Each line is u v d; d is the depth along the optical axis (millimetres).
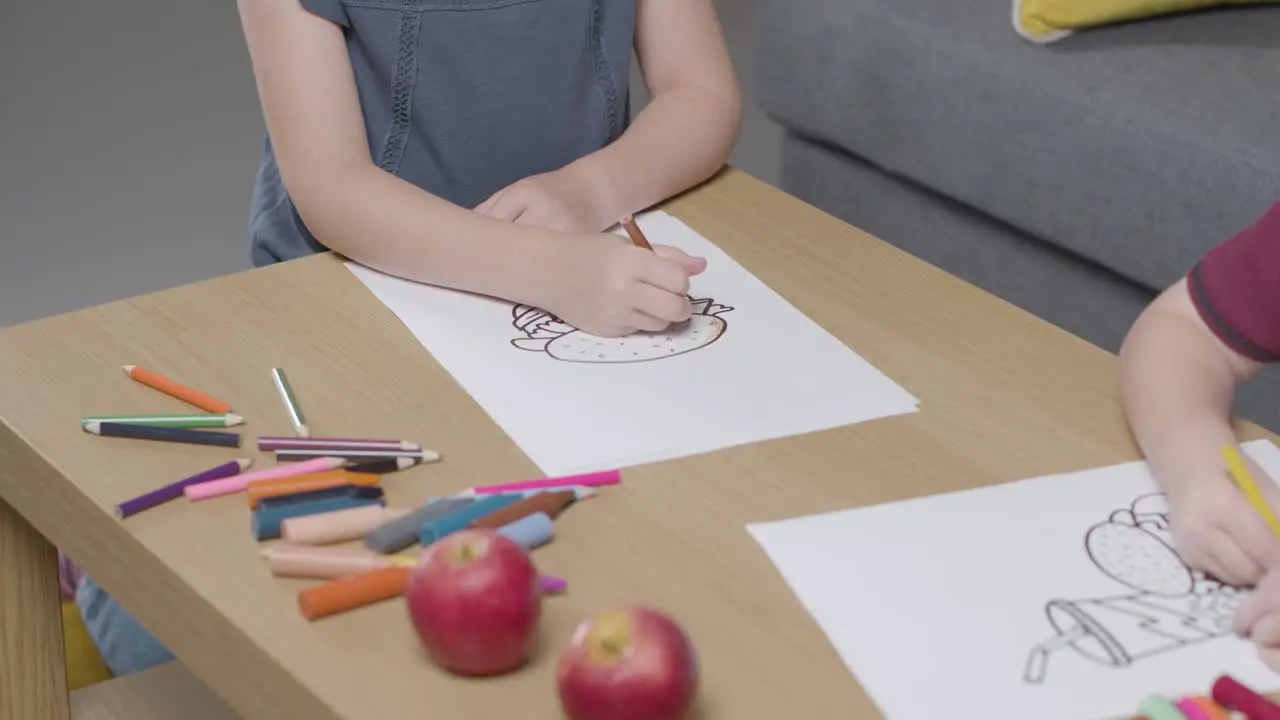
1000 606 707
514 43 1274
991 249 1915
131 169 2715
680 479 805
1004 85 1768
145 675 1208
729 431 852
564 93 1312
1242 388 1639
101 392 888
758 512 776
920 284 1028
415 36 1242
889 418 867
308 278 1043
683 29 1333
